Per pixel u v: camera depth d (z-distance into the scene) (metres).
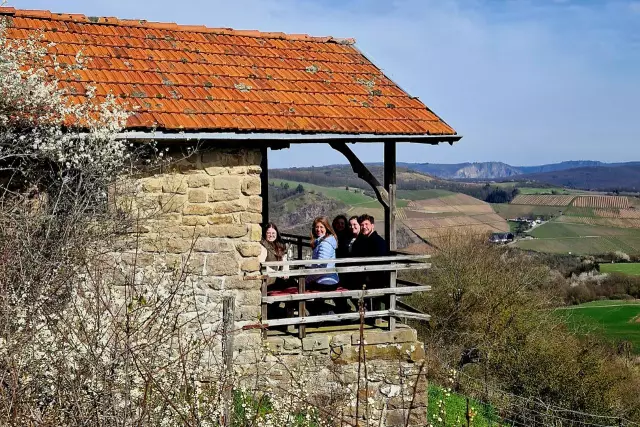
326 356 8.47
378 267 8.62
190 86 8.79
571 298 34.06
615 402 18.64
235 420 5.94
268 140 8.36
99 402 4.33
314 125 8.55
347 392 8.21
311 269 8.33
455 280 23.56
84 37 9.20
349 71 10.47
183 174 8.03
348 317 8.54
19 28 8.84
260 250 8.37
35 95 6.99
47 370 4.66
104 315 5.50
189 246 8.03
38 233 6.53
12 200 6.79
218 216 8.17
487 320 22.33
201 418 4.96
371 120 9.12
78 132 7.27
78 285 5.53
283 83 9.56
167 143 7.95
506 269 24.61
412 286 9.03
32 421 4.22
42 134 7.10
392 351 8.72
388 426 8.63
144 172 7.86
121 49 9.17
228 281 8.18
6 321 4.65
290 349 8.34
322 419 6.79
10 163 7.29
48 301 5.23
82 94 7.86
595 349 20.52
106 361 4.49
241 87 9.12
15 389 4.10
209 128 7.84
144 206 7.79
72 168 7.27
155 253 7.81
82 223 6.84
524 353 20.03
